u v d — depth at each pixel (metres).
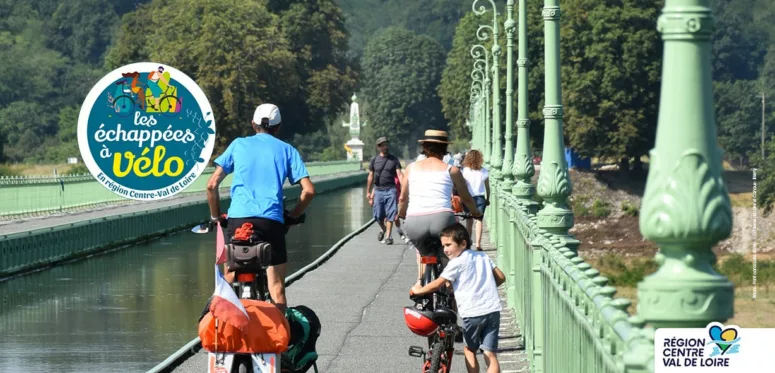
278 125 19.16
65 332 29.20
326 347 25.72
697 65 7.54
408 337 27.09
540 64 152.50
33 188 69.12
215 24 172.62
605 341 9.66
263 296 18.03
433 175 22.50
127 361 24.73
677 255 7.66
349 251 52.66
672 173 7.50
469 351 19.39
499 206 45.75
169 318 31.88
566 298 13.80
